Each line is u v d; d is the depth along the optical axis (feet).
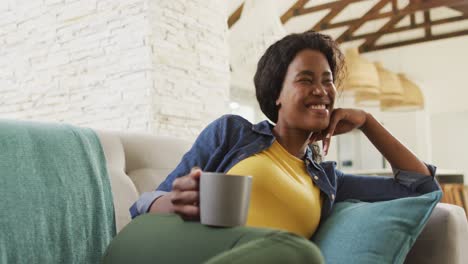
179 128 8.36
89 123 8.48
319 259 1.84
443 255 3.25
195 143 3.69
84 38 8.57
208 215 2.15
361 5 24.90
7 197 2.84
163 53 8.09
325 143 3.86
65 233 3.09
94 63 8.43
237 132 3.65
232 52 10.59
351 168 29.22
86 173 3.39
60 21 8.83
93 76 8.44
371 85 12.93
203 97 8.93
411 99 16.71
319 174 3.75
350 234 3.19
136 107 7.93
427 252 3.31
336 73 3.90
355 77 12.75
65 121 8.71
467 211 12.81
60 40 8.82
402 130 29.25
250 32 10.46
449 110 29.96
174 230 2.31
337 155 29.84
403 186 3.89
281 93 3.67
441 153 33.17
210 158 3.56
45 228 2.98
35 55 9.14
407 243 3.09
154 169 4.43
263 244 1.83
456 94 28.86
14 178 2.93
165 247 2.23
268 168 3.37
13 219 2.82
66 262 3.05
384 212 3.19
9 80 9.48
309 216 3.44
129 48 8.05
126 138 4.43
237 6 18.12
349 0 21.95
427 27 26.14
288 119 3.58
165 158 4.57
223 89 9.47
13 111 9.41
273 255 1.76
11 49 9.45
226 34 9.67
